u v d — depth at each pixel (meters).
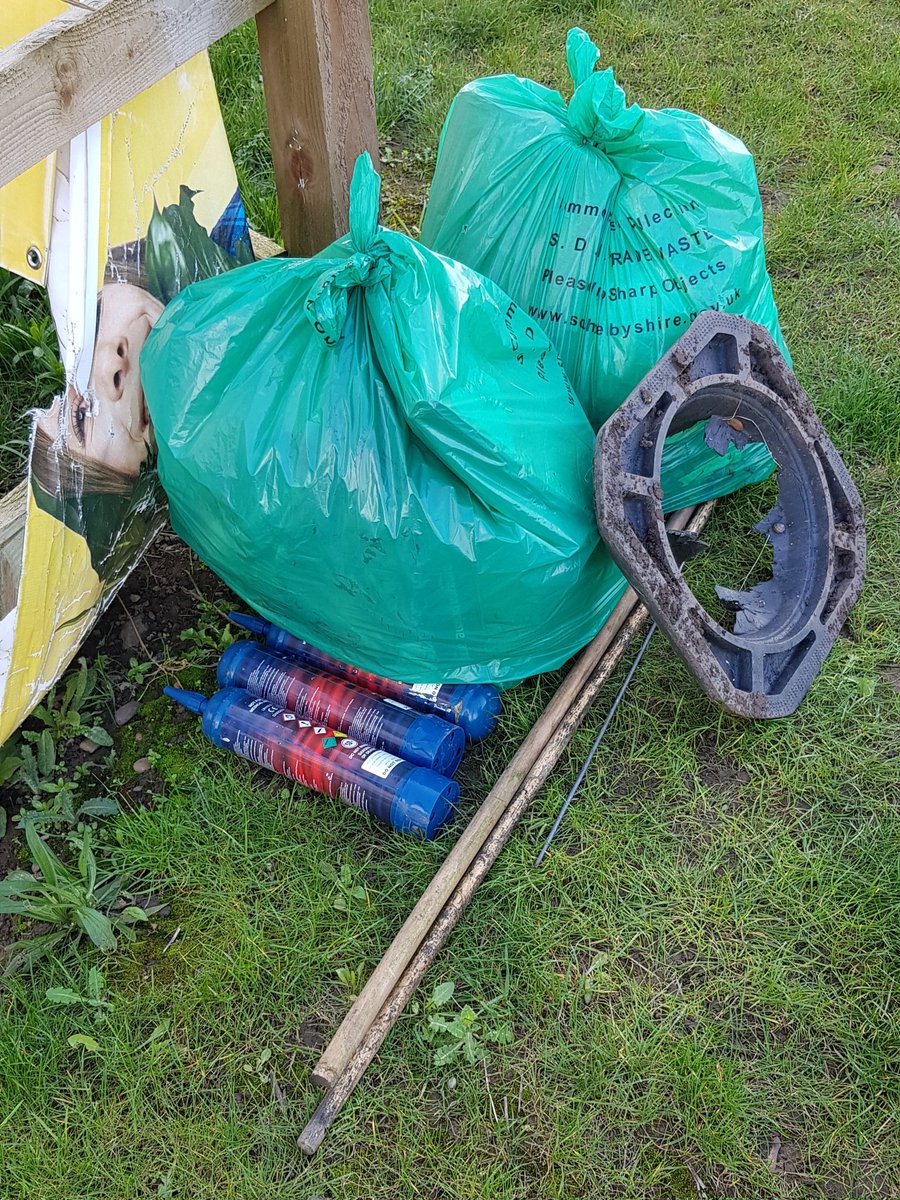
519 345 2.01
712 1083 1.67
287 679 2.11
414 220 3.33
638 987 1.79
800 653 2.16
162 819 1.99
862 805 2.03
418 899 1.89
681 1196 1.59
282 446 1.85
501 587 1.94
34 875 1.96
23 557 1.74
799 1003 1.77
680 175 2.15
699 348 2.05
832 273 3.09
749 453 2.48
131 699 2.23
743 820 2.01
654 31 3.98
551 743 2.05
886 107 3.64
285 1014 1.77
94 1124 1.66
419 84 3.72
